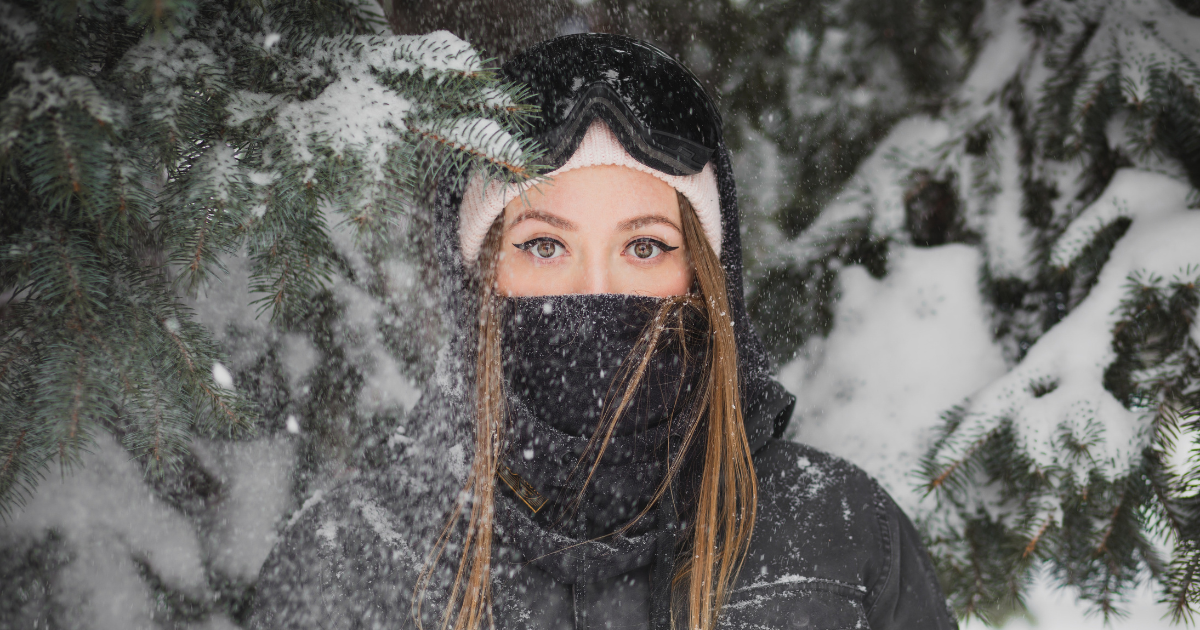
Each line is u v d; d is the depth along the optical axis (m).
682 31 2.27
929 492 1.86
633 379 1.16
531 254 1.27
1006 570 1.81
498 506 1.15
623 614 1.14
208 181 0.92
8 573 1.23
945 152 2.16
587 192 1.21
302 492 1.45
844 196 2.24
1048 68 2.02
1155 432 1.75
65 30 0.85
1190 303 1.74
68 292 0.94
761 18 2.25
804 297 2.22
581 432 1.23
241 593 1.39
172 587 1.35
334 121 0.95
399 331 1.54
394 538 1.17
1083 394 1.80
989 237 2.12
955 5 2.17
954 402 2.02
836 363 2.15
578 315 1.21
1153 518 1.74
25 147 0.81
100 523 1.29
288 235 1.01
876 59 2.23
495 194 1.21
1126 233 1.88
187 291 0.94
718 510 1.22
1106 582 1.80
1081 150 1.92
